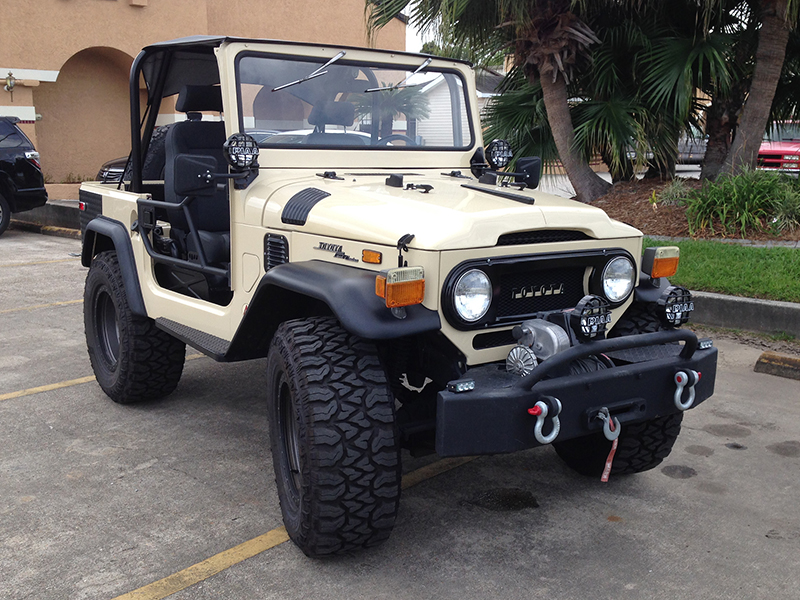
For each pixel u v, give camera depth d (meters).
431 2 8.33
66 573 2.76
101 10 15.10
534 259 2.85
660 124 8.87
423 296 2.63
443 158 4.10
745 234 7.76
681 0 8.80
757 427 4.25
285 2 17.86
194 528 3.10
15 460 3.74
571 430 2.71
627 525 3.18
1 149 11.59
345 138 3.80
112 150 17.03
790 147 14.22
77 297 7.54
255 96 3.57
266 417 4.38
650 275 3.23
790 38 8.84
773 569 2.85
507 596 2.66
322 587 2.70
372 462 2.65
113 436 4.07
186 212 3.83
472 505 3.36
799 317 5.64
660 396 2.91
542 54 8.34
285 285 2.87
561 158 9.30
